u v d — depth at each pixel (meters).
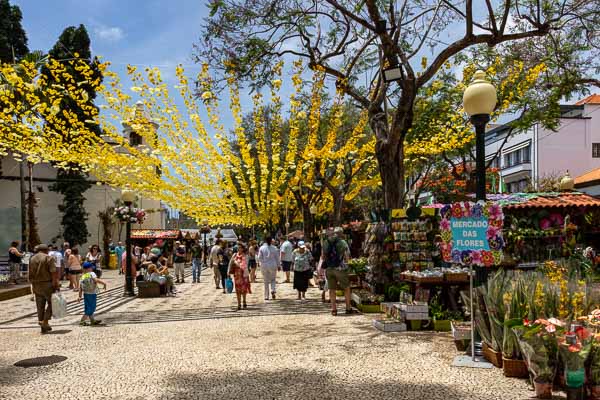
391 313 9.77
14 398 5.58
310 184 24.02
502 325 6.08
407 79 11.75
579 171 34.97
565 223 13.91
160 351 7.80
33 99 11.34
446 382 5.73
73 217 35.88
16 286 19.20
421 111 19.81
